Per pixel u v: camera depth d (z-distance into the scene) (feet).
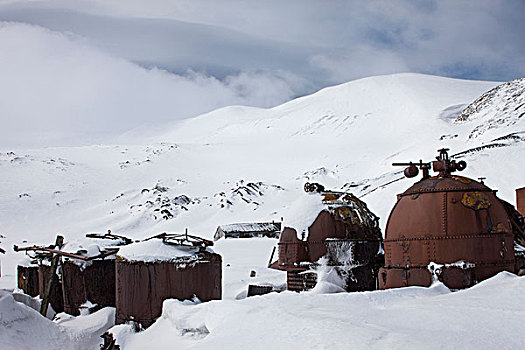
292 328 22.21
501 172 169.17
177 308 34.45
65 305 49.88
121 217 323.16
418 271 35.73
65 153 514.68
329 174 398.01
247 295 56.24
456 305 24.71
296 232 47.34
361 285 45.96
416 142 419.74
